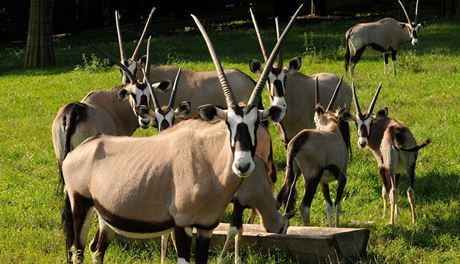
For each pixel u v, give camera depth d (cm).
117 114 1775
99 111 1659
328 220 1538
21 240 1470
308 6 6475
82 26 6994
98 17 7044
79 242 1157
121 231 1108
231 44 4691
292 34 4922
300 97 1980
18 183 1952
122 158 1109
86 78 3688
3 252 1399
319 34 4841
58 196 1759
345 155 1548
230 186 1042
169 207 1065
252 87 2058
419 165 1986
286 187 1484
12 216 1648
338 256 1255
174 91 1614
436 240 1434
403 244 1412
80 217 1148
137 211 1077
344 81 2125
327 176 1519
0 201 1786
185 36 5438
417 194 1772
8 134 2547
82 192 1137
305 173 1484
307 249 1272
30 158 2198
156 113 1593
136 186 1075
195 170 1049
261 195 1320
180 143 1072
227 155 1030
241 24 6034
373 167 1998
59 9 6612
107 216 1107
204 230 1072
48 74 4078
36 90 3450
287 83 1964
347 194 1797
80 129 1584
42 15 4503
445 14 5431
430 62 3619
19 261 1346
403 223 1572
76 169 1144
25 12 6612
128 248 1405
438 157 2056
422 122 2470
